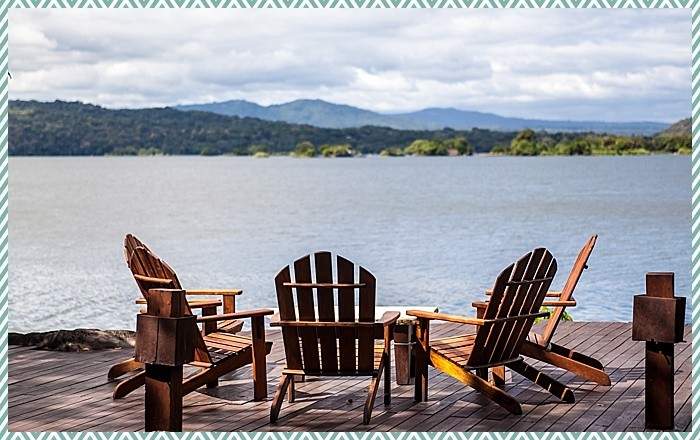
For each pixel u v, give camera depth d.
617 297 15.20
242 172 76.50
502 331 5.21
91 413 5.21
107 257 23.02
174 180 63.94
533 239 26.81
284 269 5.09
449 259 22.44
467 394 5.60
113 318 13.75
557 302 5.77
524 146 95.25
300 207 40.56
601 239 26.33
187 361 4.38
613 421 5.02
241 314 5.36
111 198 46.88
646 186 51.00
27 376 6.08
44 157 90.19
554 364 5.82
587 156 87.88
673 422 4.82
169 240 28.14
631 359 6.53
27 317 13.90
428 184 56.81
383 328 5.34
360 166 86.38
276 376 6.10
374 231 30.16
